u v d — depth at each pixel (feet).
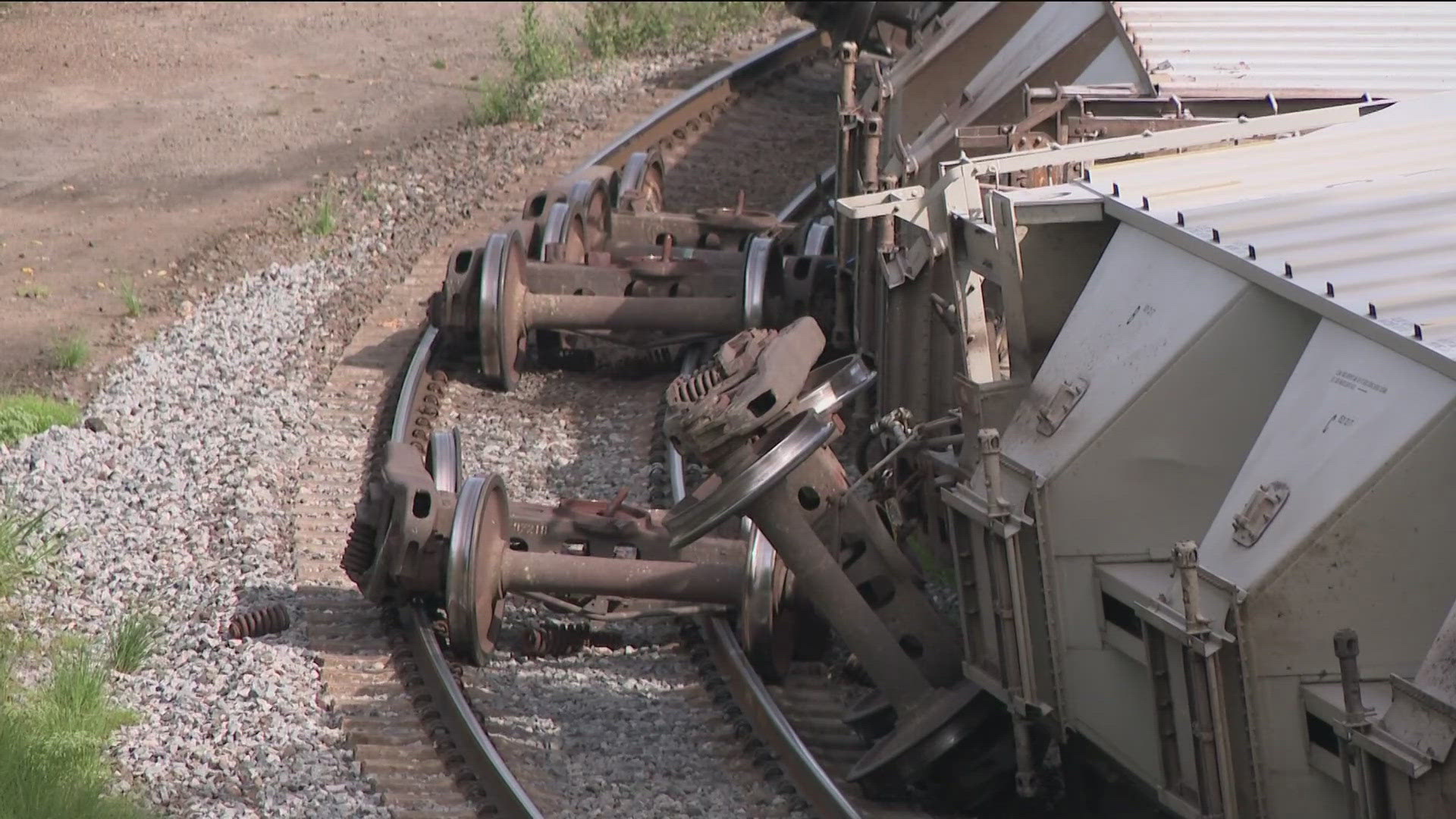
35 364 187.52
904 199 133.69
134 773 112.37
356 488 165.17
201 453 167.22
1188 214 113.09
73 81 306.76
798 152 281.95
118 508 153.99
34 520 145.38
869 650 123.85
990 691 114.62
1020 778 113.60
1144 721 106.22
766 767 122.72
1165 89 163.94
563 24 367.45
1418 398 92.12
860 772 121.39
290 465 168.86
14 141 269.44
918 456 133.28
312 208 245.04
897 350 152.15
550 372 202.28
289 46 345.51
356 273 222.48
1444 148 129.49
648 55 342.23
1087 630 108.37
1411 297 98.27
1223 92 161.89
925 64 225.15
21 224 232.94
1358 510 92.48
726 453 117.60
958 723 120.26
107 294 210.59
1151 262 111.75
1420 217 110.83
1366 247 106.01
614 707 131.95
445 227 239.71
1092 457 106.73
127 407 175.63
